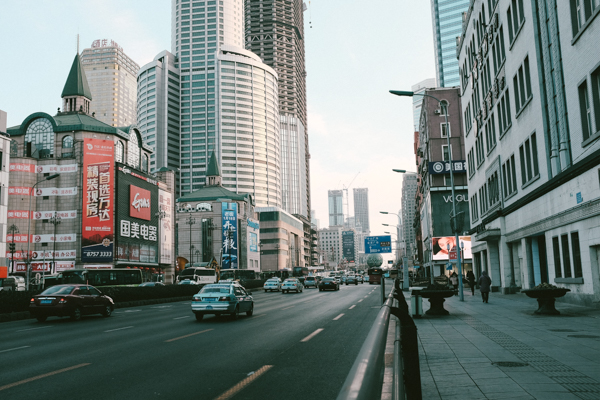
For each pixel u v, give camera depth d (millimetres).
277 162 191500
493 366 8242
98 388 7207
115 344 12336
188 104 178250
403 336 4832
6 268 49062
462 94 49656
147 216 81312
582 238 20297
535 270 28672
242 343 12148
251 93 183000
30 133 73875
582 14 19766
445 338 12078
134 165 82000
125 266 73500
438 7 150125
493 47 35375
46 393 6910
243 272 83000
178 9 183625
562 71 22453
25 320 23078
